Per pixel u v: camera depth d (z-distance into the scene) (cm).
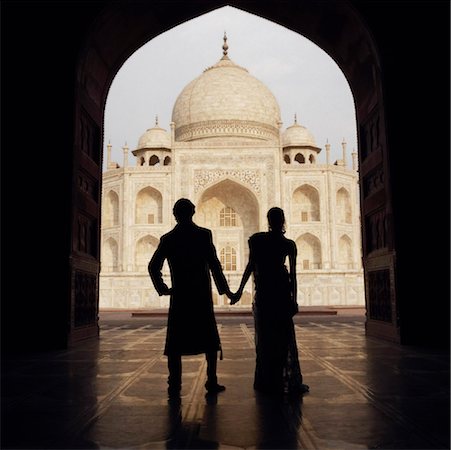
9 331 635
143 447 233
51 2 706
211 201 3450
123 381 396
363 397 329
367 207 795
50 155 676
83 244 746
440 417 278
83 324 727
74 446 235
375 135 761
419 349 587
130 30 812
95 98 813
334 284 2800
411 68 698
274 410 299
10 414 293
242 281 388
